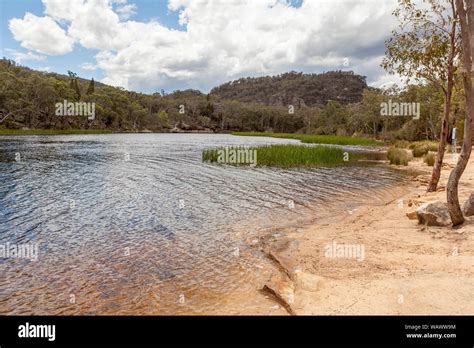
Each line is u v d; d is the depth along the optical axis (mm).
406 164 30578
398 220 11656
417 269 7027
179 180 20344
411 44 14609
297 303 5961
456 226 9836
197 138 82500
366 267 7434
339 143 63281
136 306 6121
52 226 10930
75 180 19516
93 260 8258
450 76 14672
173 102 156750
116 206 13734
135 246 9289
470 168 25828
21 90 89938
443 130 15656
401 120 80125
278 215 12898
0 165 24656
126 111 123875
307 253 8633
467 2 9766
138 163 28250
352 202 15289
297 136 85000
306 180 21172
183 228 11047
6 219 11617
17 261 8125
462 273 6547
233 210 13555
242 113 148125
